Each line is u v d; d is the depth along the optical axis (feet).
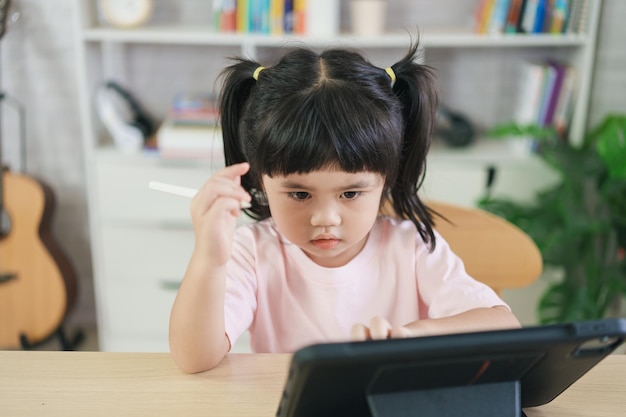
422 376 2.19
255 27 6.92
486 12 7.09
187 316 2.86
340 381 2.12
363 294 3.57
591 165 6.86
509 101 7.98
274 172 2.89
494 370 2.26
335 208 2.92
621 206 7.04
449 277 3.46
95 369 2.94
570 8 7.05
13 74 7.74
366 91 2.95
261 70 3.20
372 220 3.03
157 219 7.24
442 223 4.30
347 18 7.62
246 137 3.11
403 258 3.58
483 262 4.18
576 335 2.14
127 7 7.02
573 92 7.25
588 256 7.25
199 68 7.83
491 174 7.22
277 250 3.57
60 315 7.53
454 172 7.24
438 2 7.67
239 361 3.02
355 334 2.44
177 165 7.06
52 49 7.68
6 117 7.88
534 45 7.66
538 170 7.22
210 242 2.79
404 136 3.37
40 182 7.50
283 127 2.83
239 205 2.80
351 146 2.79
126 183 7.14
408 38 6.82
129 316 7.59
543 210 6.97
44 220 7.47
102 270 7.44
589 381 2.93
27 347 7.58
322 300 3.53
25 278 7.45
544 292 7.61
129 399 2.76
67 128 7.95
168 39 6.84
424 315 3.64
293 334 3.58
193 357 2.89
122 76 7.82
